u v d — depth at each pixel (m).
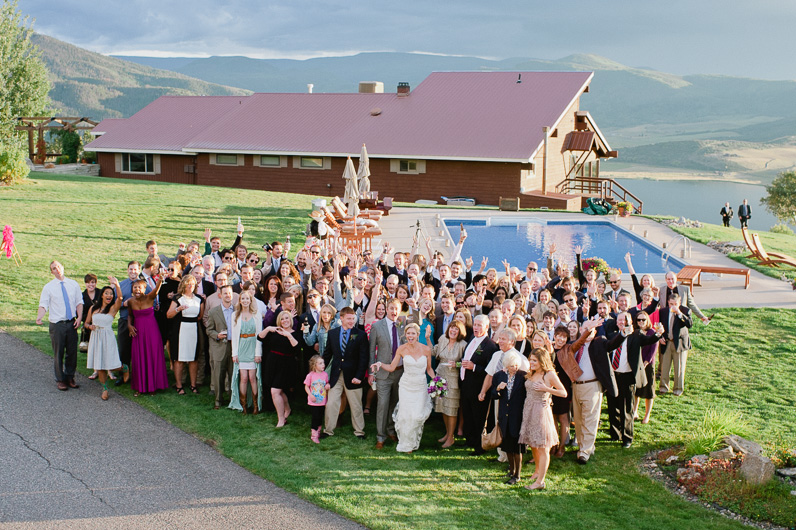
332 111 44.84
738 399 12.53
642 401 12.53
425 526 8.49
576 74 43.22
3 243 18.80
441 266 13.88
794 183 71.44
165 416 11.21
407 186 40.22
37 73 59.84
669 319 12.58
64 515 8.28
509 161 37.19
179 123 47.69
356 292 12.45
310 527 8.35
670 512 9.04
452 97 43.56
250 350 11.30
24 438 10.11
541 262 23.89
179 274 12.80
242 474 9.54
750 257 22.64
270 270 14.34
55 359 11.83
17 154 31.30
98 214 25.56
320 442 10.67
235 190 35.62
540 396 9.41
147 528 8.12
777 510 8.93
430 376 10.64
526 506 9.08
